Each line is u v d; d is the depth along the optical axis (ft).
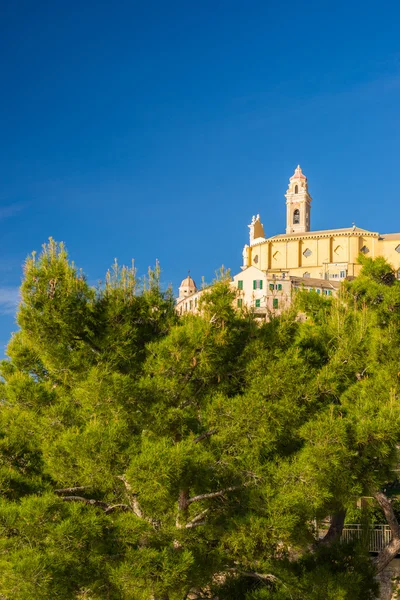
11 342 69.46
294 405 52.06
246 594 56.54
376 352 60.18
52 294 54.29
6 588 41.52
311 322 72.49
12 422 57.72
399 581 80.94
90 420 51.98
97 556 44.93
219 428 52.39
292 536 50.01
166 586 45.01
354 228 402.11
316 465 49.90
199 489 50.98
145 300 58.44
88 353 56.29
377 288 67.72
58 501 45.44
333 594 53.16
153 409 51.96
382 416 52.80
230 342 54.08
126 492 51.42
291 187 472.03
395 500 91.61
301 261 402.93
